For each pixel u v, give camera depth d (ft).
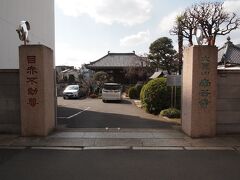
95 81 109.09
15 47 39.68
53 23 61.26
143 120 37.50
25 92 25.73
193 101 25.34
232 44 103.81
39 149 22.08
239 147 22.68
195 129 25.49
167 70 103.45
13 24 38.78
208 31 76.69
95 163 18.65
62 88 114.93
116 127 31.78
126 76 117.60
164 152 21.27
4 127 26.86
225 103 26.45
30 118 25.86
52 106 28.53
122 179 15.81
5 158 19.77
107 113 46.47
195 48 25.00
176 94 42.70
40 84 25.61
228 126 26.61
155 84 44.75
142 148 22.33
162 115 40.27
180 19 78.07
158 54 103.96
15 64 39.73
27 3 43.96
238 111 26.61
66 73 176.24
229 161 19.11
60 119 38.65
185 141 24.36
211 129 25.66
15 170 17.30
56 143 23.68
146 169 17.47
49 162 18.86
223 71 26.17
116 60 131.13
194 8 95.91
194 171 17.10
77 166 18.04
